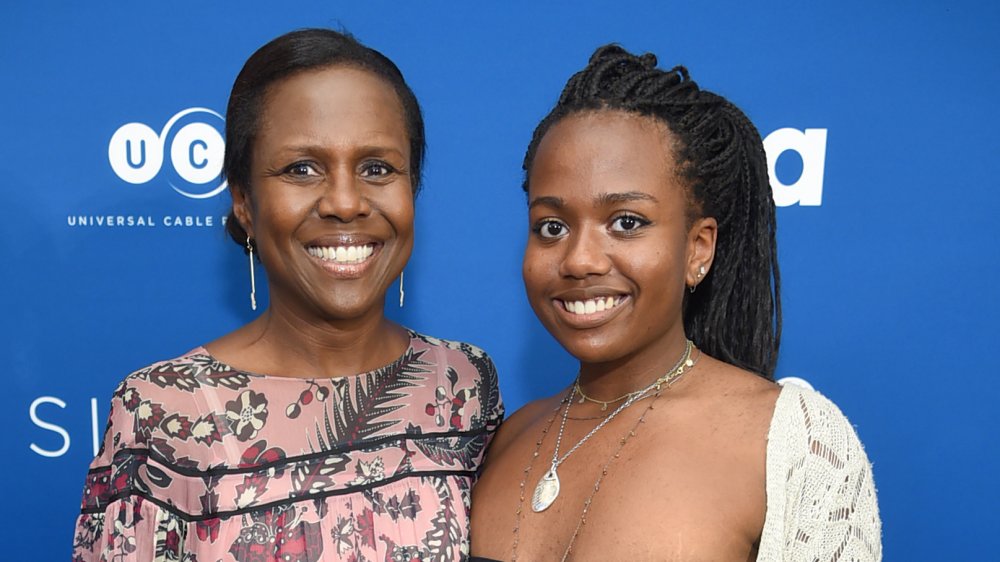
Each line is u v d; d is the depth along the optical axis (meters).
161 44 1.76
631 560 0.97
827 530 0.96
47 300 1.82
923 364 1.85
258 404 1.17
